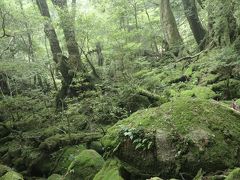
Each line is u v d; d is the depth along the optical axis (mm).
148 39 18953
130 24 20125
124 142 5172
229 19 10875
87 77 11898
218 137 4547
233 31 10812
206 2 10961
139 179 4895
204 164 4418
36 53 17547
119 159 5203
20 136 10328
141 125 5109
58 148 8664
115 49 14578
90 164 6152
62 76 12117
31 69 12867
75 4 13141
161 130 4879
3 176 6957
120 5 17766
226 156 4402
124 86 10578
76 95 11734
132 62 14734
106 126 9570
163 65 15047
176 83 11500
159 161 4770
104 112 10102
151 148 4867
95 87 11672
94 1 18375
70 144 8617
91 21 13312
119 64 14328
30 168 8641
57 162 8219
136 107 9859
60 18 12430
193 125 4727
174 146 4699
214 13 10727
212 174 4312
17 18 13000
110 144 5312
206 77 10656
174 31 16516
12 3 14172
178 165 4578
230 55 9750
